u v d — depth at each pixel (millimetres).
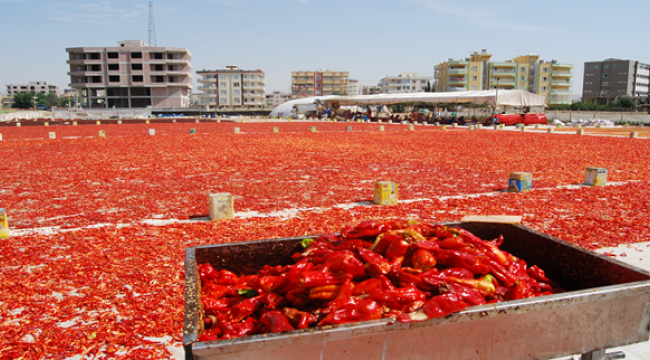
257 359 2281
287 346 2291
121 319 4527
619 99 103250
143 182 12859
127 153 20391
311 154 19969
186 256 3465
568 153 20203
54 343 4055
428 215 8664
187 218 8672
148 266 5965
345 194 10938
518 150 21625
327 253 3391
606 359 2963
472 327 2539
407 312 2578
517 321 2609
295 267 3145
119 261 6188
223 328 2713
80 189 11750
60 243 7043
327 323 2531
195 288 2848
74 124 51750
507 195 10656
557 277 3734
